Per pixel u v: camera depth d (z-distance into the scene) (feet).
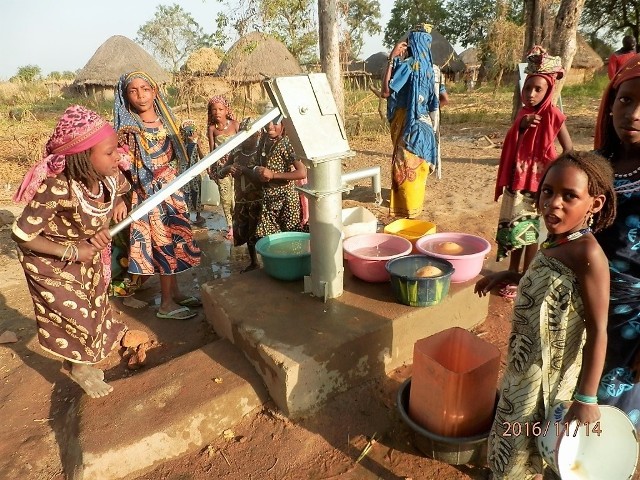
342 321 9.44
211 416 8.37
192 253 12.16
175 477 7.72
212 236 18.54
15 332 11.84
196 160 12.75
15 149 36.27
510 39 67.41
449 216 18.56
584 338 5.70
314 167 8.99
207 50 59.67
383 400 9.08
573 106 54.39
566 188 5.13
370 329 9.14
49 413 9.20
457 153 32.19
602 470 5.72
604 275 5.14
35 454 8.24
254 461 7.93
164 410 8.24
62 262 8.02
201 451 8.21
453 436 7.42
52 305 8.04
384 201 21.09
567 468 5.61
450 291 10.47
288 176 12.50
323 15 25.94
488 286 7.12
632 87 5.41
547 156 10.93
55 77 130.00
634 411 6.15
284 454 8.02
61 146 7.12
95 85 87.25
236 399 8.65
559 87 22.31
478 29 135.85
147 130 10.96
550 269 5.46
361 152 33.37
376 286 10.79
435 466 7.63
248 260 16.16
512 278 6.92
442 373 7.10
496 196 11.92
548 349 5.60
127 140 10.85
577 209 5.17
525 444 6.02
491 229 17.21
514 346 5.90
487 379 7.31
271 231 13.55
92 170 7.42
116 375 10.23
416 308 9.83
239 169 13.29
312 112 8.69
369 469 7.67
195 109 50.93
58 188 7.30
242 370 9.19
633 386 6.00
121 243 12.52
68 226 7.80
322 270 9.96
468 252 11.07
